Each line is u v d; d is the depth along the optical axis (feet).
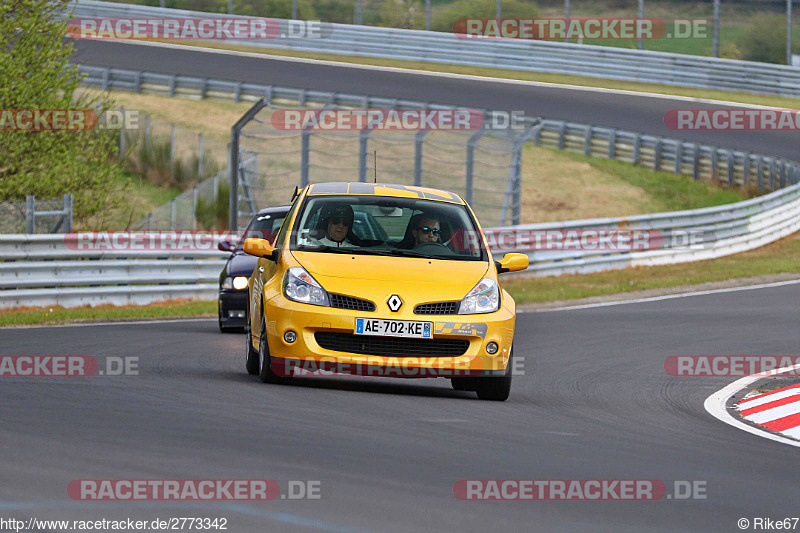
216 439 67.77
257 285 105.19
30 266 191.83
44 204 214.90
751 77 466.70
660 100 456.04
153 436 67.72
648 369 132.98
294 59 492.95
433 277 96.78
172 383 95.61
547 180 403.54
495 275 100.63
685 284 253.24
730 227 314.14
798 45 496.64
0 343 129.18
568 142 422.00
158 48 500.74
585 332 172.24
